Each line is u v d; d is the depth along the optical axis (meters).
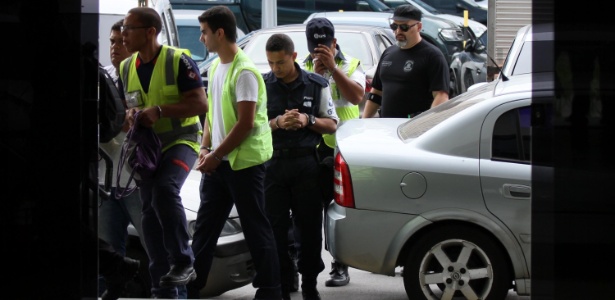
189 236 7.90
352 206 7.61
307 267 7.97
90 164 5.41
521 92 7.64
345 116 9.04
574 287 5.27
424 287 7.62
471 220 7.48
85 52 5.33
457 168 7.52
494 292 7.52
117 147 7.32
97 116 5.40
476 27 20.69
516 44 12.03
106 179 6.91
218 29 7.34
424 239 7.58
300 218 7.91
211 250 7.56
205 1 22.88
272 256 7.43
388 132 8.14
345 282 9.01
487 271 7.53
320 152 8.60
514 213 7.45
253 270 8.04
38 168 5.37
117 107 6.88
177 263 7.13
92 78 5.36
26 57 5.30
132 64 7.33
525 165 7.48
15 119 5.33
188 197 8.33
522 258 7.46
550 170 5.26
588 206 5.23
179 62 7.22
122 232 7.46
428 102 9.30
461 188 7.50
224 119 7.41
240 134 7.20
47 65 5.30
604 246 5.23
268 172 7.82
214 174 7.46
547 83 5.23
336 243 7.69
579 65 5.13
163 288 7.10
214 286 7.79
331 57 8.65
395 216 7.57
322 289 8.91
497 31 15.56
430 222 7.54
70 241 5.41
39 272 5.43
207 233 7.55
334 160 7.84
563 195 5.26
